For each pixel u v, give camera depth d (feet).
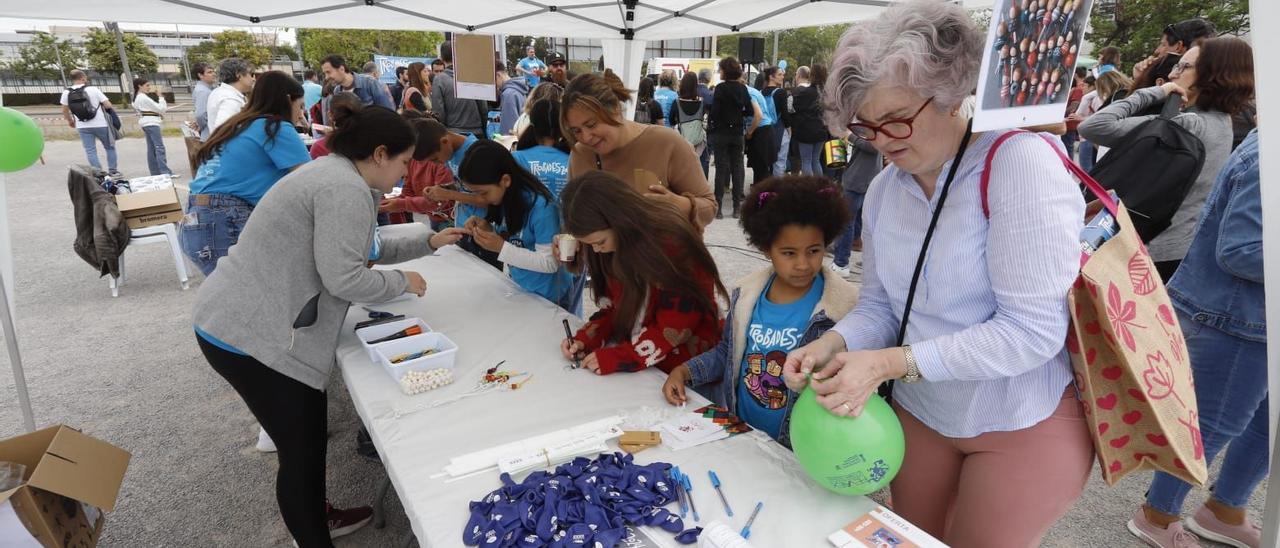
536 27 14.11
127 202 14.37
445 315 7.54
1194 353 5.83
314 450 5.87
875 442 3.52
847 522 3.74
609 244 5.87
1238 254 5.04
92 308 13.91
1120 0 63.41
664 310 5.94
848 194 15.29
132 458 8.55
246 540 7.09
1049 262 3.07
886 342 4.16
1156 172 7.13
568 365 6.13
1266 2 3.18
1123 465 3.74
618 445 4.66
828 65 3.30
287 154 9.33
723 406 6.35
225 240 9.37
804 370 3.84
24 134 6.27
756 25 12.76
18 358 6.72
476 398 5.45
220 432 9.21
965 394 3.69
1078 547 6.87
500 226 8.64
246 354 5.37
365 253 5.73
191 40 117.50
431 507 3.95
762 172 23.57
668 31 14.23
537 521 3.61
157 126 29.50
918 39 2.92
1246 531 6.53
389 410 5.26
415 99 24.48
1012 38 2.76
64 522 5.45
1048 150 3.19
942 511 4.16
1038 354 3.17
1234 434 5.83
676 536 3.59
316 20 11.98
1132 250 3.40
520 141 10.93
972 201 3.35
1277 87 3.22
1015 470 3.65
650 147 8.26
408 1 11.69
